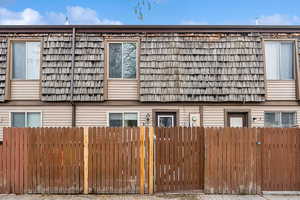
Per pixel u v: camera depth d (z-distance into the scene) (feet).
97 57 36.29
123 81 36.58
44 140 25.40
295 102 36.68
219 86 35.81
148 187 25.25
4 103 36.29
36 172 25.31
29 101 36.35
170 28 36.76
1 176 25.30
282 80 36.86
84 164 25.29
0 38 36.65
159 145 25.50
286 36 37.11
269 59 37.27
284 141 25.77
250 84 35.91
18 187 25.26
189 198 24.08
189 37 36.81
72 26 36.47
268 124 36.65
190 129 25.66
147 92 35.68
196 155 25.59
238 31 36.88
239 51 36.50
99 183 25.25
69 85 35.83
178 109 36.11
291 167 25.66
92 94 35.81
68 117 36.19
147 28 36.76
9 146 25.41
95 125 36.17
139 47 36.52
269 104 36.42
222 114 36.17
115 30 36.81
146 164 25.31
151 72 35.99
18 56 36.99
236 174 25.45
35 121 36.47
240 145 25.61
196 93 35.65
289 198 24.29
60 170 25.31
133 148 25.34
